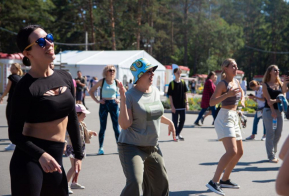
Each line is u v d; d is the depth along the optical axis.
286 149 2.16
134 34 56.12
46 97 3.10
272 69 7.47
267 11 82.75
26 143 2.97
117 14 52.56
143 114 4.11
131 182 3.85
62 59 33.50
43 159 2.93
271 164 7.51
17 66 7.88
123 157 4.07
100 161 7.57
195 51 74.50
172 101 10.30
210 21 69.38
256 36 84.19
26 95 3.03
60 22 57.31
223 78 5.89
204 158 8.00
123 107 4.03
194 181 6.16
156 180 4.24
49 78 3.21
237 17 90.88
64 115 3.23
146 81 4.23
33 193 2.97
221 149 9.09
